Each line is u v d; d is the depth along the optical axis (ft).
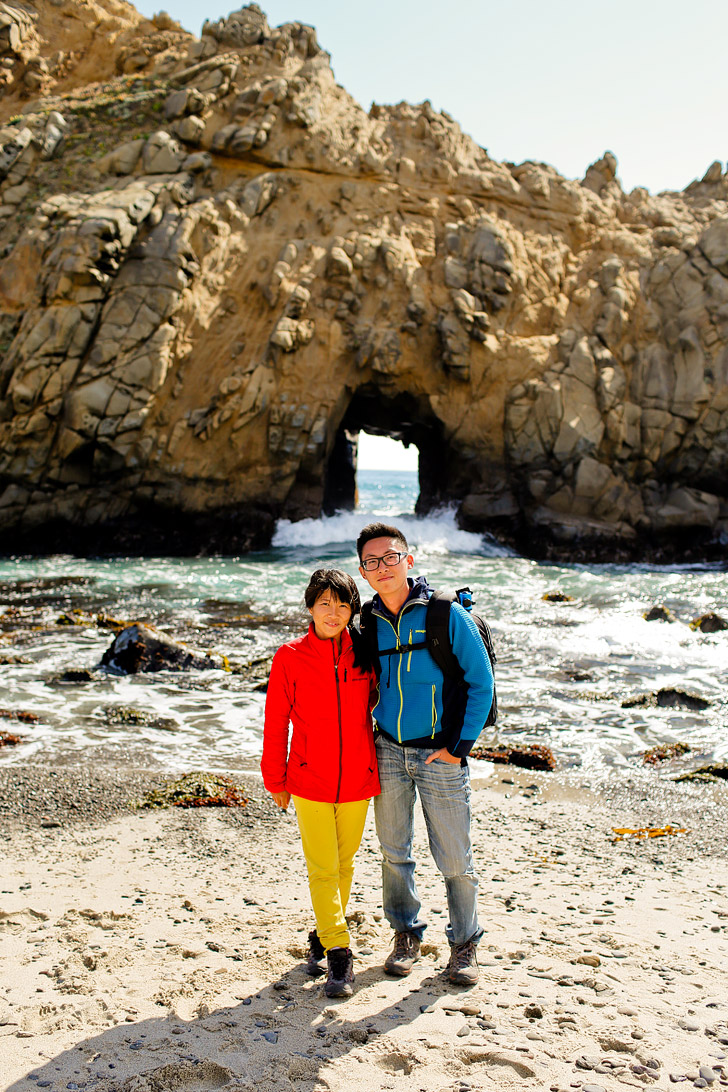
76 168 66.33
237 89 70.49
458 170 74.64
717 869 14.94
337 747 9.89
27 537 59.82
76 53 81.25
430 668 9.84
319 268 66.69
